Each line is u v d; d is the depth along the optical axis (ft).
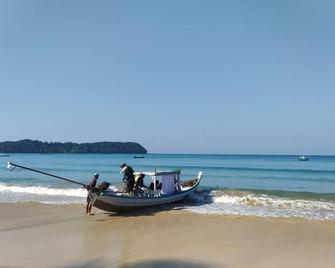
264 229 51.85
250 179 140.26
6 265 37.45
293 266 36.32
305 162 309.83
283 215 61.52
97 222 58.08
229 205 71.82
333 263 37.06
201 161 332.19
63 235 49.98
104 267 36.76
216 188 98.32
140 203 66.28
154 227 53.98
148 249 42.60
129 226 54.90
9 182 118.93
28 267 36.81
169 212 65.05
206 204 73.15
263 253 40.65
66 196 87.10
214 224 55.16
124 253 41.14
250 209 67.31
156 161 331.98
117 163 283.18
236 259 38.65
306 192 88.99
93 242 46.06
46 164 270.05
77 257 39.91
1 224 57.31
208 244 44.50
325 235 48.39
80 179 139.03
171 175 75.51
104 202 62.03
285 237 47.55
